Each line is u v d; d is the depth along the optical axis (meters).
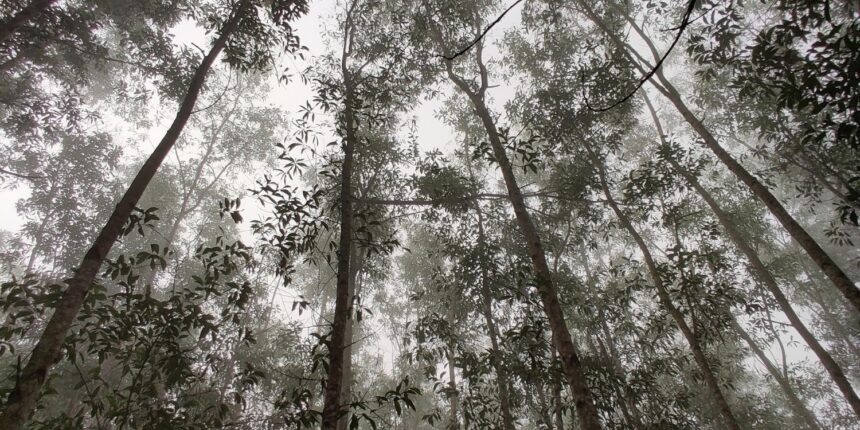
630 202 10.17
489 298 10.10
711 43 7.72
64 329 4.10
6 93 11.20
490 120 9.41
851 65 4.86
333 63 10.01
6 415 3.48
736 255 12.80
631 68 10.05
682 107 9.65
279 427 8.16
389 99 8.78
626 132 11.38
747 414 13.45
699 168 10.19
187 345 9.78
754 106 10.66
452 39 11.14
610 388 8.34
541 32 11.99
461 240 11.07
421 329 9.67
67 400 8.53
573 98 10.21
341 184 6.92
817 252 6.74
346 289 5.46
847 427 14.59
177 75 9.59
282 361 12.21
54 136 12.46
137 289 13.30
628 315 11.16
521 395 9.24
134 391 5.08
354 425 4.57
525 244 11.54
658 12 10.38
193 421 5.55
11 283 4.56
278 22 7.50
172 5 10.70
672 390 12.60
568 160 11.57
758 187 7.86
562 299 10.29
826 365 9.13
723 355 15.41
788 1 5.49
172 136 5.70
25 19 8.59
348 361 9.60
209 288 5.58
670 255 8.81
